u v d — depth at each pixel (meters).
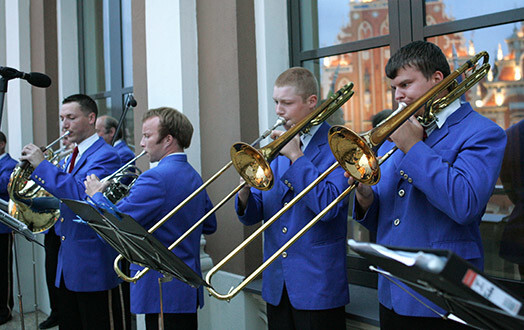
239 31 2.74
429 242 1.43
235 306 2.72
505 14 2.12
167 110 2.18
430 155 1.35
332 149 1.39
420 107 1.34
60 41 4.52
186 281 1.51
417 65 1.42
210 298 2.85
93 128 2.79
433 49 1.45
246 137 2.75
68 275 2.48
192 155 2.94
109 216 1.47
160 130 2.13
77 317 2.63
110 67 4.34
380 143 1.36
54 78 4.52
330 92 2.77
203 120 2.96
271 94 2.78
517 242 2.13
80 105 2.73
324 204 1.69
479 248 1.43
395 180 1.55
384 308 1.56
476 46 2.23
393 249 0.84
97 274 2.45
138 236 1.44
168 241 2.03
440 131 1.45
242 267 2.70
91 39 4.51
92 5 4.48
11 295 4.11
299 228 1.79
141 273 1.82
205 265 2.82
